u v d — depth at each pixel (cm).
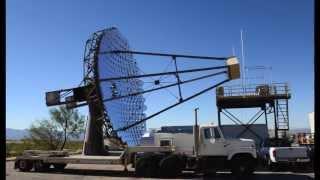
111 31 2523
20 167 2828
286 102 3734
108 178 2372
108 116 2405
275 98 3716
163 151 2469
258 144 3262
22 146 6141
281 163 2658
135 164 2447
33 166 2797
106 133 2458
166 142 2502
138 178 2372
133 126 2545
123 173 2616
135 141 2566
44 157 2752
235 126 3716
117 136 2458
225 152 2391
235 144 2388
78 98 2509
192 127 2594
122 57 2597
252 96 3728
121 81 2544
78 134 6009
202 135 2425
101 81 2369
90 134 2647
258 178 2327
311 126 3691
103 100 2373
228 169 2383
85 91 2488
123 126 2484
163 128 2625
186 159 2439
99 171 2773
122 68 2577
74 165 3334
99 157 2566
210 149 2408
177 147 2480
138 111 2620
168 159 2392
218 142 2403
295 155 2659
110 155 2683
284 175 2444
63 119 5981
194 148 2439
